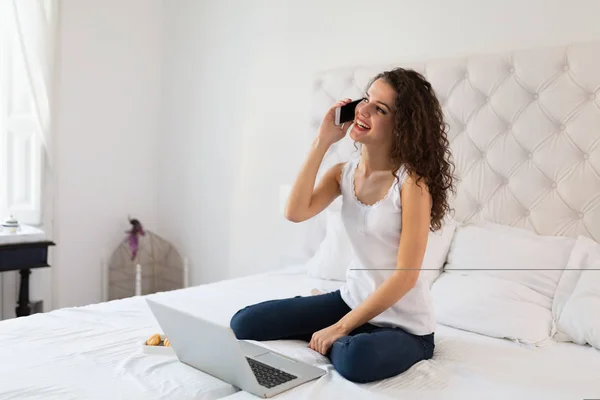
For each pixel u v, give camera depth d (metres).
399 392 1.24
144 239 3.32
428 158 1.46
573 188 1.85
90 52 3.14
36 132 2.90
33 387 1.20
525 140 1.97
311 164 1.63
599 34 1.94
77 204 3.15
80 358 1.38
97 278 3.26
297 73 2.76
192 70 3.26
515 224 1.94
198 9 3.22
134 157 3.38
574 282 1.63
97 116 3.20
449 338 1.62
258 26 2.93
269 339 1.53
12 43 2.86
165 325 1.33
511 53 2.06
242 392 1.21
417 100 1.45
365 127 1.49
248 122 2.97
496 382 1.30
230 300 1.83
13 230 2.65
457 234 1.84
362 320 1.44
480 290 1.70
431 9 2.33
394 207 1.47
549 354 1.50
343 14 2.60
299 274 2.31
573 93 1.90
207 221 3.18
